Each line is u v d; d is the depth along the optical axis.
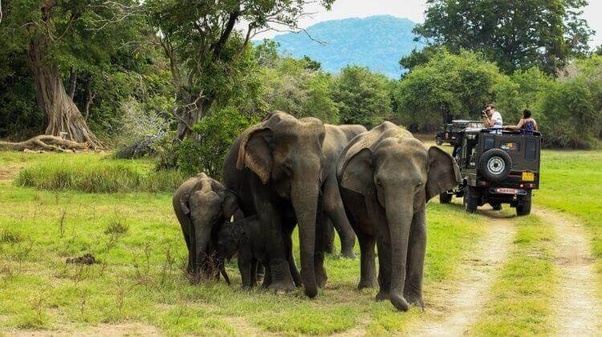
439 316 10.58
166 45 27.66
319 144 11.43
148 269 12.62
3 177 28.89
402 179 10.31
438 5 94.12
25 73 51.81
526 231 19.16
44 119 48.69
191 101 27.02
